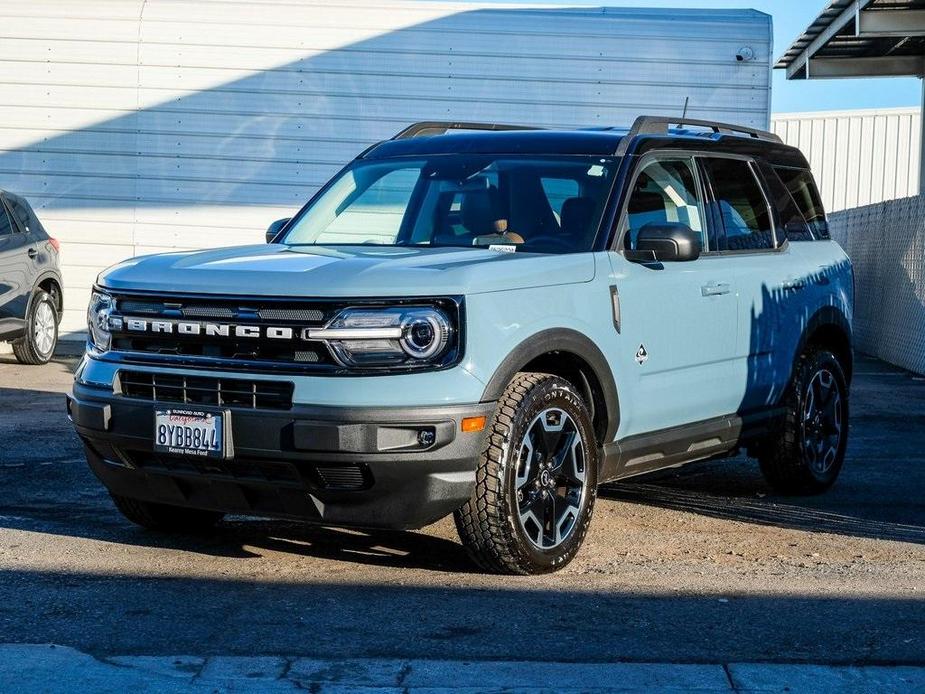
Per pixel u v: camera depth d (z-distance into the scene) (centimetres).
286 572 495
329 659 389
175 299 482
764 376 641
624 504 653
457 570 501
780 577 499
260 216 1384
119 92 1381
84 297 1405
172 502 502
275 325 462
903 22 1529
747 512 638
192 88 1375
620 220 551
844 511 645
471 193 577
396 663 385
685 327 577
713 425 605
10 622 423
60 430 853
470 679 371
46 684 363
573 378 530
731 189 643
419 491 459
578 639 412
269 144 1376
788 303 661
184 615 435
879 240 1591
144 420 480
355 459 450
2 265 1205
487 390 465
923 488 714
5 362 1298
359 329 454
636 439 555
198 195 1385
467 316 462
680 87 1339
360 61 1361
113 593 461
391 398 450
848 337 721
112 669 377
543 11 1345
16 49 1381
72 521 580
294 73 1367
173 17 1370
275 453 457
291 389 457
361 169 623
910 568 518
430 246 557
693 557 533
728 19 1334
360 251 529
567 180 568
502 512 472
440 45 1354
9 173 1394
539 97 1352
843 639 416
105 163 1389
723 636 418
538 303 492
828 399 696
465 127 668
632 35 1338
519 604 453
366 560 516
